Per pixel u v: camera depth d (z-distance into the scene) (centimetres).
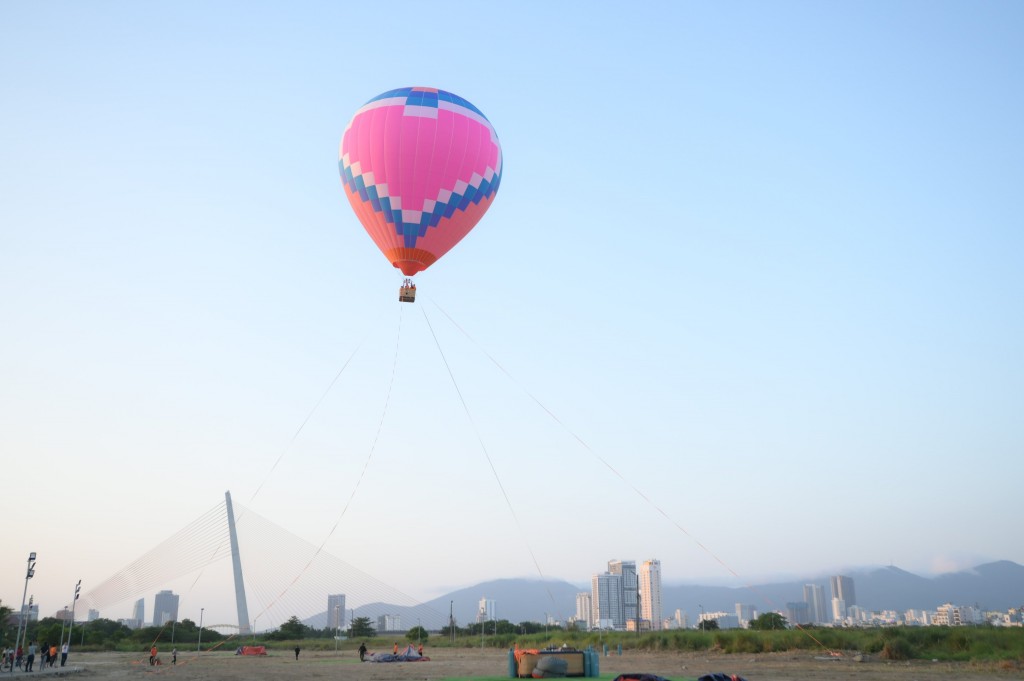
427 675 5625
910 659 6850
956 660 6669
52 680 5269
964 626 7775
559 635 12875
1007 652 6606
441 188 4469
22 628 7256
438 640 15238
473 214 4675
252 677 5619
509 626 17738
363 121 4562
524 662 4359
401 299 4706
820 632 8669
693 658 7856
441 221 4559
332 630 17475
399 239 4606
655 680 3222
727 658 7744
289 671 6362
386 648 13700
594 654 4391
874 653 7400
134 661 8694
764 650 8438
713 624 14912
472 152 4519
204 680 5325
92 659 9356
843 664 6397
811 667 6003
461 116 4528
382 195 4491
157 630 15538
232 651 13150
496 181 4750
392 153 4419
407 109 4469
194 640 15538
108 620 16325
